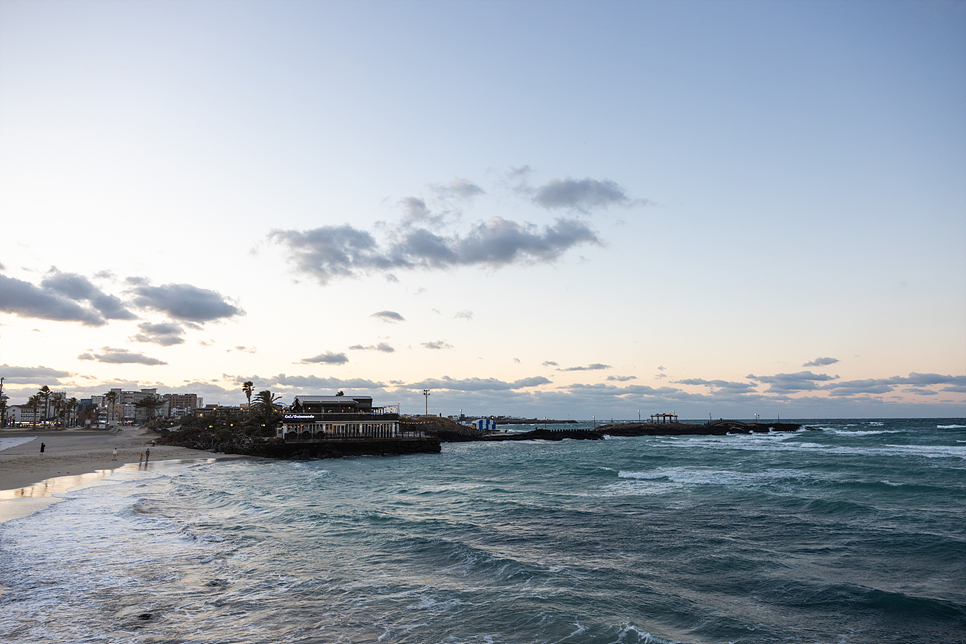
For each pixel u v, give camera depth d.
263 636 14.16
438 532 26.45
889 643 13.84
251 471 58.75
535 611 15.72
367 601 16.80
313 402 107.25
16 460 60.28
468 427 160.25
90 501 34.41
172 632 14.33
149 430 159.00
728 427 173.12
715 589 17.94
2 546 22.61
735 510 31.38
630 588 17.95
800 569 19.98
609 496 37.69
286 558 21.70
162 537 24.94
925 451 75.12
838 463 55.75
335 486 45.25
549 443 134.12
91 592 17.30
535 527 27.56
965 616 15.33
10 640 13.57
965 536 23.92
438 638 14.04
